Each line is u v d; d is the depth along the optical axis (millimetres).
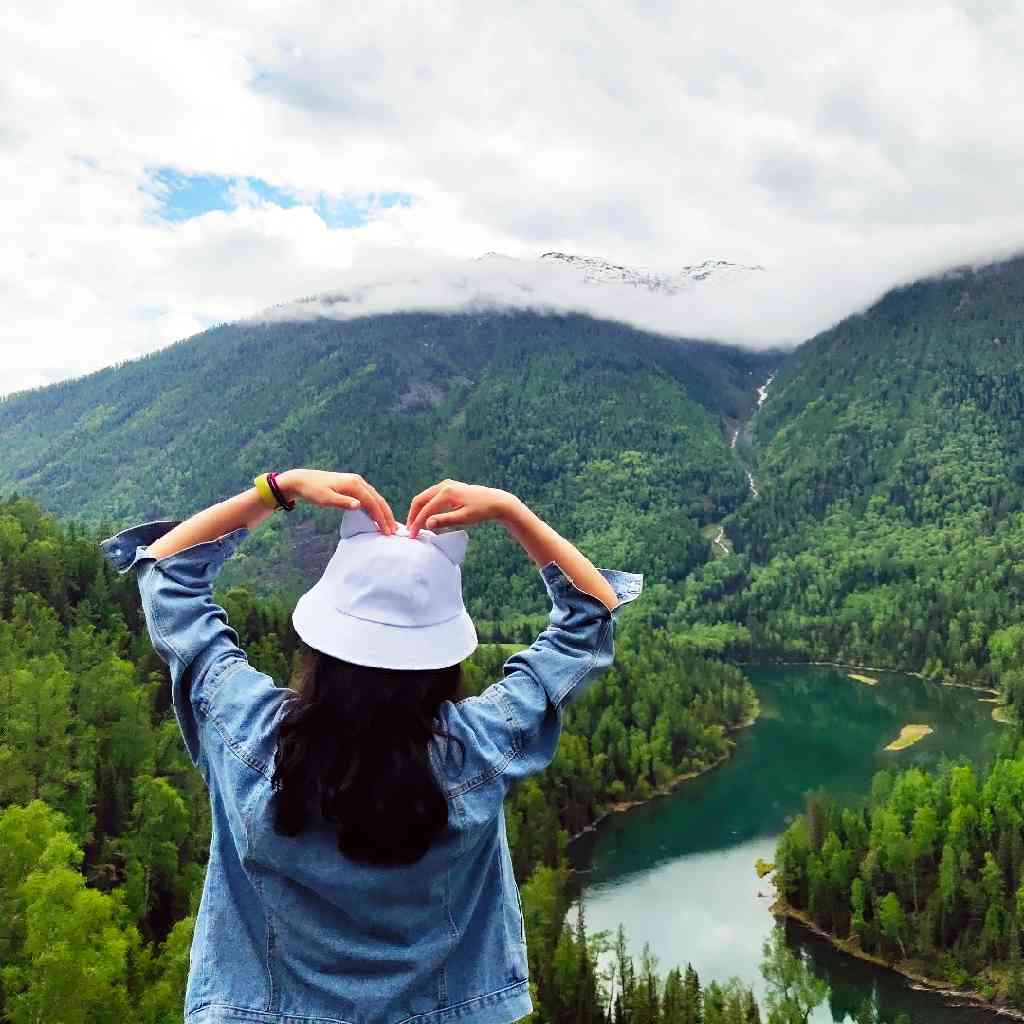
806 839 79375
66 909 34469
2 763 55125
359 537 3305
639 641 172125
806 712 146125
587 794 99500
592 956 60781
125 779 64500
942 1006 65125
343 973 3051
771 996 61250
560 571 3535
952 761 112938
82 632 82312
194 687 3375
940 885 73375
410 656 2982
